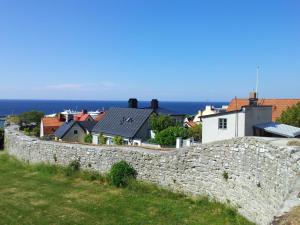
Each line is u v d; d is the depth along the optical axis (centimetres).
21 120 7019
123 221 1353
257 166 1147
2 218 1448
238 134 2759
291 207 643
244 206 1238
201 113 6241
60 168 2159
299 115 3125
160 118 3722
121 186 1789
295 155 908
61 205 1577
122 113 4175
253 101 3194
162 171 1683
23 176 2173
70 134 4472
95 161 1986
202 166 1504
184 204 1488
